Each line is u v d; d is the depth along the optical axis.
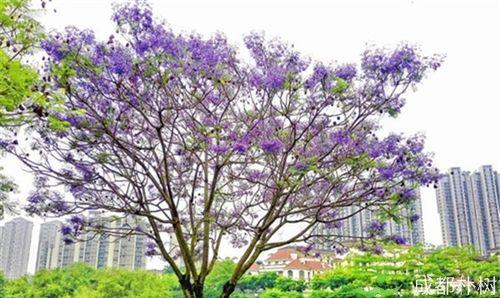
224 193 9.76
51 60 7.64
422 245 33.75
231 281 8.86
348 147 8.75
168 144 8.90
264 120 8.99
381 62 8.20
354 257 33.28
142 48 7.49
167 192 8.81
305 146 8.50
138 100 8.19
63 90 7.40
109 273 34.84
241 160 9.19
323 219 9.45
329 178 8.86
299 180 8.21
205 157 9.62
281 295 34.31
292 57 8.37
